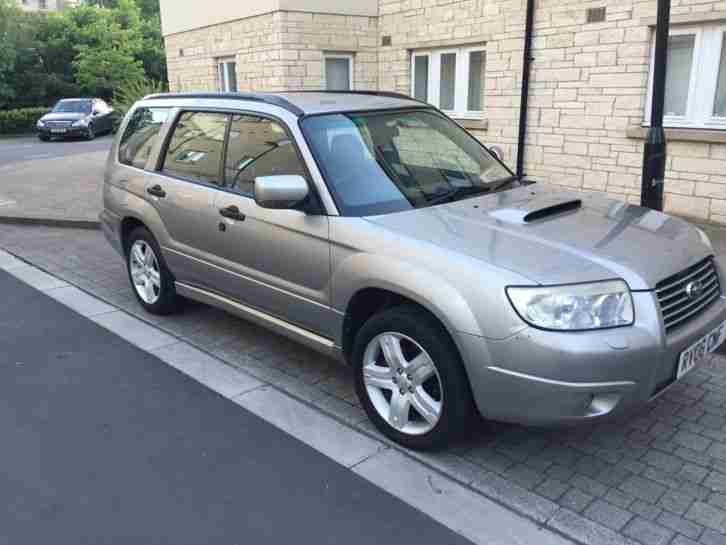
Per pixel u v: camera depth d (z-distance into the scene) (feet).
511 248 10.84
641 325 10.05
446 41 31.27
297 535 9.80
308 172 13.10
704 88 23.75
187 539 9.75
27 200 36.55
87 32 125.70
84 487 11.02
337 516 10.20
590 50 25.77
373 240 11.78
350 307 12.39
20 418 13.30
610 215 12.81
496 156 16.48
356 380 12.57
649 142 16.34
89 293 21.09
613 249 10.96
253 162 14.55
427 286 10.74
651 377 10.16
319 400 13.84
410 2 32.65
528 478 11.02
